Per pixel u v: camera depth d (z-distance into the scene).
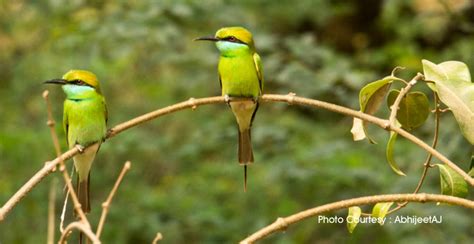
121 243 13.59
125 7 14.68
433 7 17.30
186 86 15.88
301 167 13.53
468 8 16.41
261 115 15.32
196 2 14.22
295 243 13.96
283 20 17.88
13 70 16.64
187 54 14.66
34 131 14.95
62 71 15.38
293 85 13.76
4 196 13.88
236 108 7.89
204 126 14.99
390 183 13.20
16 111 16.08
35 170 14.16
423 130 13.57
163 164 15.59
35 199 13.98
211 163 15.30
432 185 12.95
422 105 5.80
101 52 14.84
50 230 4.74
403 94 5.35
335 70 13.88
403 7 17.12
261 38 14.23
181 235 13.91
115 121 15.95
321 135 14.75
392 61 16.48
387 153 5.52
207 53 14.73
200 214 13.84
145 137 14.89
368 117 5.32
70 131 7.38
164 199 14.30
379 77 16.25
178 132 16.22
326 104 5.42
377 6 18.47
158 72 16.70
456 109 5.11
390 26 16.97
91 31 14.30
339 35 18.67
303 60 14.32
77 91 7.32
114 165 15.27
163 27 13.87
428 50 16.97
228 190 14.71
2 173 14.17
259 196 14.39
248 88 7.78
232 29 7.81
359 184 13.44
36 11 15.66
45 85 15.89
